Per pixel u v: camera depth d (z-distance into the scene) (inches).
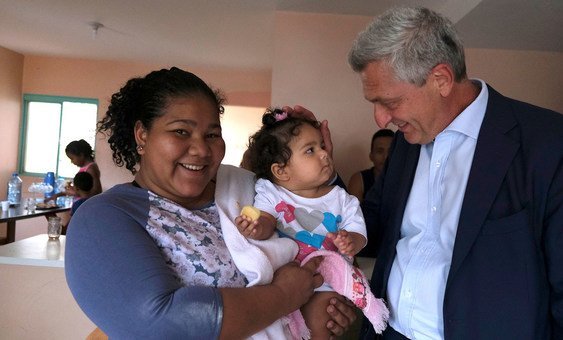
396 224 48.7
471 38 124.3
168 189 40.0
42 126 224.5
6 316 84.7
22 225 219.3
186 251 37.6
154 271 32.5
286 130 51.6
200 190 39.8
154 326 30.8
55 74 220.2
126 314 31.5
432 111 42.6
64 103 222.7
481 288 38.6
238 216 41.6
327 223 49.3
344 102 132.3
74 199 166.6
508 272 37.8
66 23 159.0
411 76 40.3
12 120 216.2
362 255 58.5
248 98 218.8
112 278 32.3
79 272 33.5
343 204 52.1
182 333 30.9
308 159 50.2
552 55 133.1
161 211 39.0
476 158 41.5
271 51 178.4
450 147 44.9
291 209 49.1
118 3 133.8
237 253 39.9
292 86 132.6
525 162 39.4
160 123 38.2
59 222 97.7
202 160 38.8
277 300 36.4
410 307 44.4
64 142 224.1
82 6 139.0
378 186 57.4
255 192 51.3
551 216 37.4
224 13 136.0
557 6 96.7
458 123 43.6
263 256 39.8
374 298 45.9
